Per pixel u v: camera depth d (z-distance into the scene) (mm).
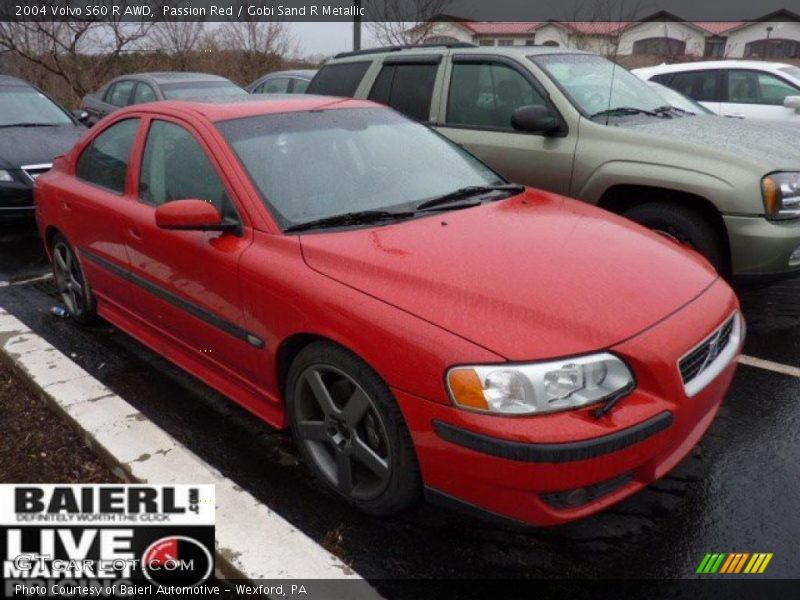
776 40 34375
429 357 2291
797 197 4141
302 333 2689
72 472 3049
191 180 3326
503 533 2648
